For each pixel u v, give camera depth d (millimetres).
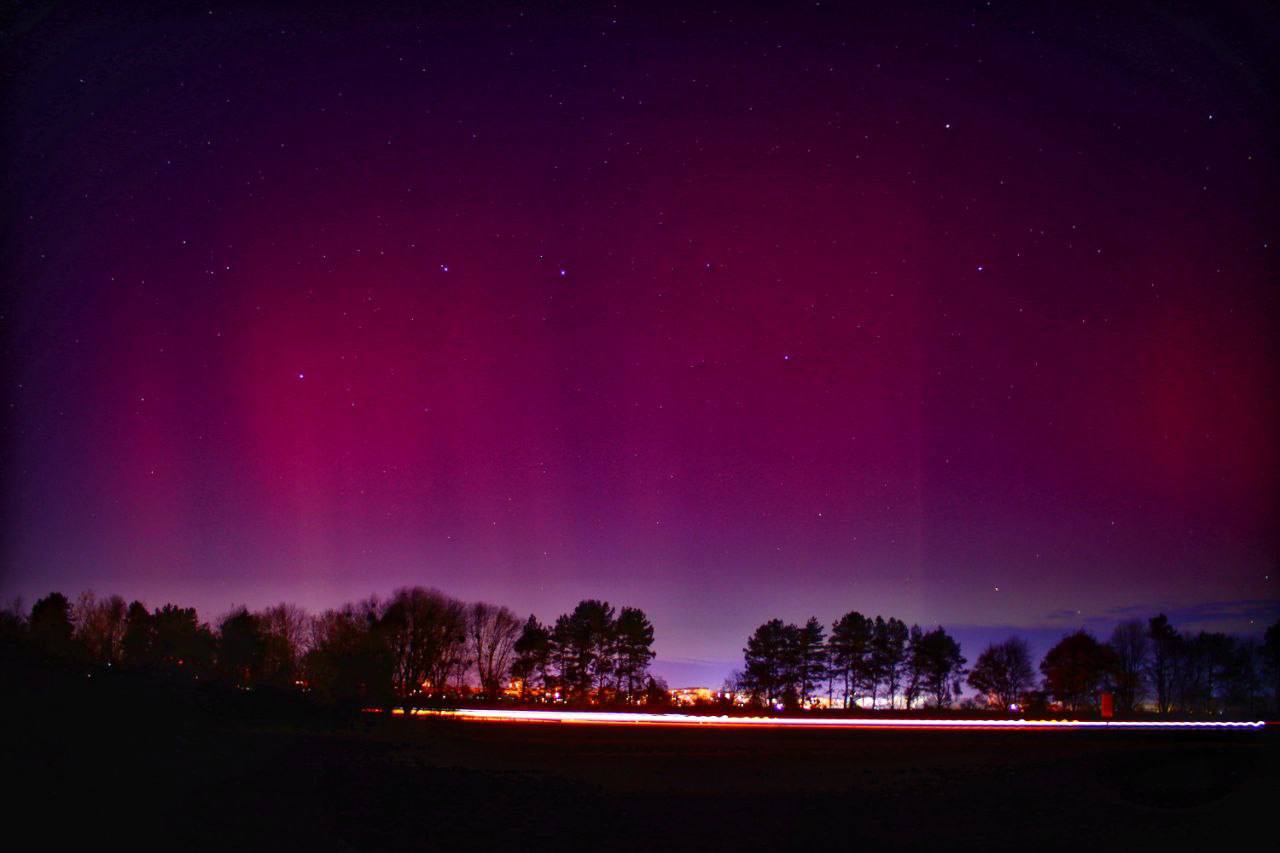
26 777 8336
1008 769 15805
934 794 13078
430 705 26016
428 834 9328
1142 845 9898
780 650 43906
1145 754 18297
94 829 7508
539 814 10711
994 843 9977
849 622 44344
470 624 38750
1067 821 11195
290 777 11000
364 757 13445
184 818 8289
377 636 25969
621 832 10094
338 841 8641
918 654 44469
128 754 10094
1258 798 12281
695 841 9859
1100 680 44562
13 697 11367
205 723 13977
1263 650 43531
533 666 40094
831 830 10539
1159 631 45438
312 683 23531
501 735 19312
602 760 15828
